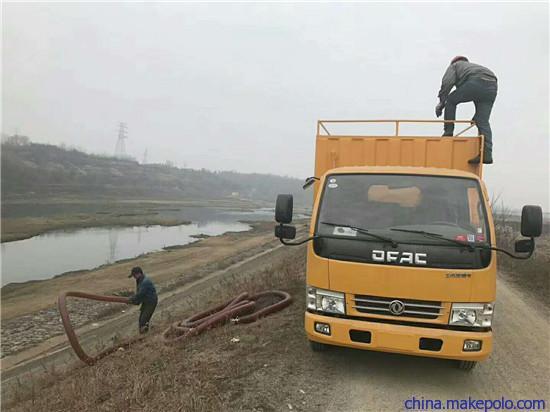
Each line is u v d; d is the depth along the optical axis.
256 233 49.47
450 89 7.53
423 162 6.23
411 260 4.58
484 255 4.54
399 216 4.91
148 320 10.98
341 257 4.80
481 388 5.13
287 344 6.23
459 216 4.85
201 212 95.19
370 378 5.23
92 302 18.78
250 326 7.14
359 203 5.09
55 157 149.38
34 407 5.57
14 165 119.06
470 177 5.11
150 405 4.30
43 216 63.09
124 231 51.78
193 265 27.69
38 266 29.25
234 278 17.28
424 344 4.50
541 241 24.14
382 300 4.66
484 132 6.87
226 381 4.94
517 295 10.78
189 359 5.70
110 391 5.03
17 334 14.70
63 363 10.82
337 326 4.72
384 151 6.35
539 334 7.50
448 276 4.49
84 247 38.31
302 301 8.88
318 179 6.54
